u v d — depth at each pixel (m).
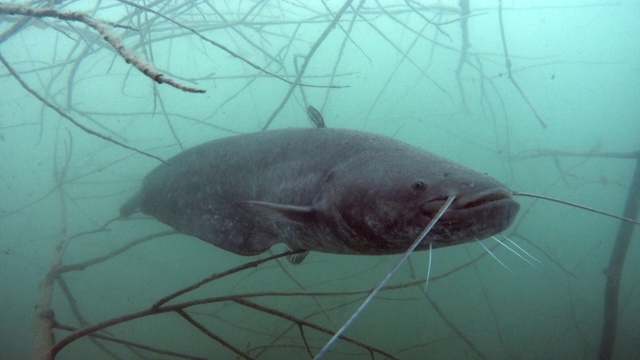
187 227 1.25
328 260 2.56
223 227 1.17
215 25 2.19
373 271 2.56
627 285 3.15
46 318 1.09
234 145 1.19
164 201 1.34
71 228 2.82
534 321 2.71
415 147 0.89
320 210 0.91
